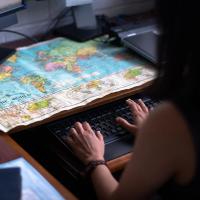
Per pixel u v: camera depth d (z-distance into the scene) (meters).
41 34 1.68
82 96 1.16
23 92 1.19
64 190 0.81
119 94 1.18
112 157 0.96
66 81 1.25
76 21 1.64
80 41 1.56
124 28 1.54
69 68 1.34
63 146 1.01
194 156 0.64
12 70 1.34
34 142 1.10
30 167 0.85
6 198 0.73
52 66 1.36
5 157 0.91
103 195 0.85
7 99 1.15
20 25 1.63
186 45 0.63
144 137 0.69
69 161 0.98
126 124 1.06
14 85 1.24
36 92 1.19
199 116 0.64
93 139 1.00
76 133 1.02
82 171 0.94
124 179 0.74
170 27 0.64
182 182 0.69
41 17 1.68
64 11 1.72
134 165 0.71
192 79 0.63
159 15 0.65
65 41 1.57
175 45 0.64
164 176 0.69
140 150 0.70
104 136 1.04
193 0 0.59
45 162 1.05
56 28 1.69
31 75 1.30
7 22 1.41
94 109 1.14
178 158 0.66
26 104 1.12
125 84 1.22
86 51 1.47
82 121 1.09
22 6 1.44
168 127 0.66
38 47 1.52
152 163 0.69
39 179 0.81
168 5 0.63
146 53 1.35
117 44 1.51
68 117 1.11
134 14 1.87
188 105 0.64
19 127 1.02
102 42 1.55
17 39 1.63
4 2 1.36
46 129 1.07
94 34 1.59
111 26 1.64
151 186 0.71
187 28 0.61
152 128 0.68
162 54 0.68
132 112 1.11
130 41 1.43
